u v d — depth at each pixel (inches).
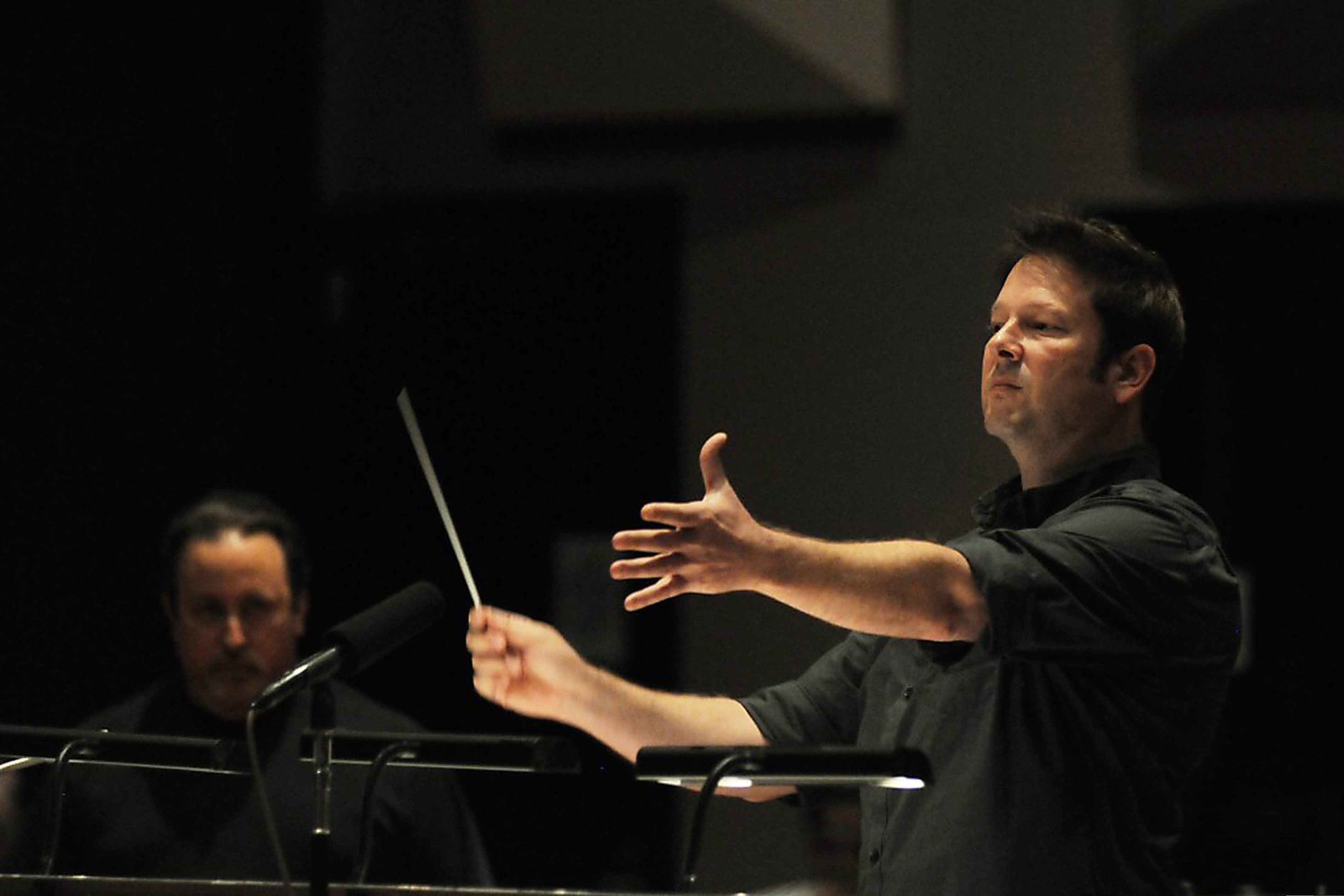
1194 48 709.3
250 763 269.3
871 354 777.6
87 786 429.4
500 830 778.2
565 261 820.0
